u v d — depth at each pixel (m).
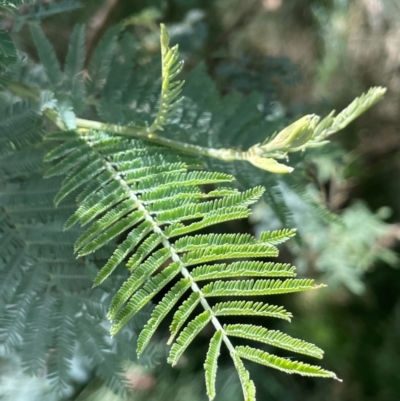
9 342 0.22
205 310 0.16
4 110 0.22
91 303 0.23
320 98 0.49
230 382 0.48
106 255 0.22
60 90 0.26
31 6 0.26
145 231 0.18
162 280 0.17
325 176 0.48
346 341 0.57
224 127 0.26
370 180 0.62
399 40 0.52
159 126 0.21
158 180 0.19
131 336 0.23
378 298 0.61
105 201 0.19
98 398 0.42
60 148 0.20
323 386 0.55
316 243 0.48
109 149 0.21
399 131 0.57
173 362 0.16
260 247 0.16
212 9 0.50
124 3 0.43
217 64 0.47
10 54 0.19
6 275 0.22
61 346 0.23
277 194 0.25
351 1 0.54
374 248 0.51
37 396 0.39
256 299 0.53
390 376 0.57
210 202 0.17
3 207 0.23
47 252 0.23
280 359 0.15
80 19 0.40
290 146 0.19
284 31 0.56
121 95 0.26
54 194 0.22
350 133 0.57
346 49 0.55
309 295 0.58
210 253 0.17
